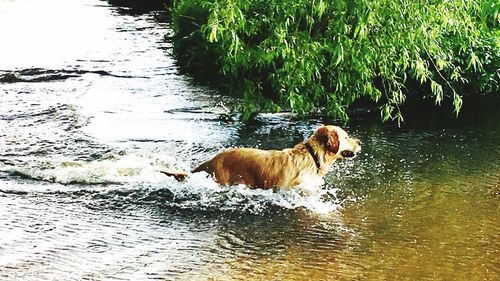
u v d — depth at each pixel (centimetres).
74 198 831
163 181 880
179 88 1398
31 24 2253
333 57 982
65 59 1670
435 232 739
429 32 998
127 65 1617
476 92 1348
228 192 844
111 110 1221
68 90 1370
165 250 695
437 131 1115
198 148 1016
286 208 809
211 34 888
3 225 748
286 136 1086
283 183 847
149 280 629
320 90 1076
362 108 1256
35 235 726
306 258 678
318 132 872
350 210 802
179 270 650
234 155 863
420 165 952
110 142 1033
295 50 1012
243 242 717
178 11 1669
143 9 2673
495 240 718
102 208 804
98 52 1770
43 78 1471
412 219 774
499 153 1002
